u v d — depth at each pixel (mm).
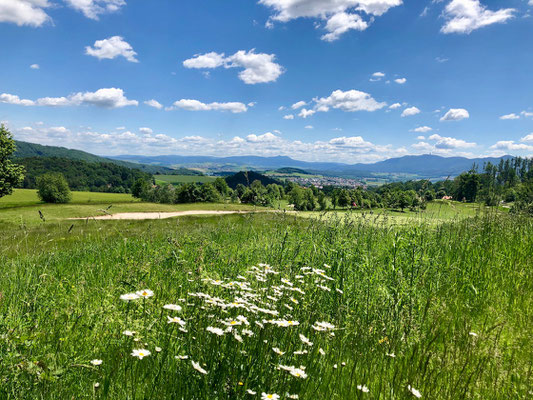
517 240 7281
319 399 2416
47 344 2816
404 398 2469
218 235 10594
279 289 3979
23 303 3621
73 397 2199
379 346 3346
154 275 5477
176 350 2703
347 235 6383
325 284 4688
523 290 5051
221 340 2590
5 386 2092
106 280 5363
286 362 2574
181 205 56188
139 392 2215
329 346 3211
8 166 56500
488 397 2566
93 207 48375
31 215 38281
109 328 3168
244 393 2162
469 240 6941
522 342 3459
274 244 6750
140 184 137375
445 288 5086
